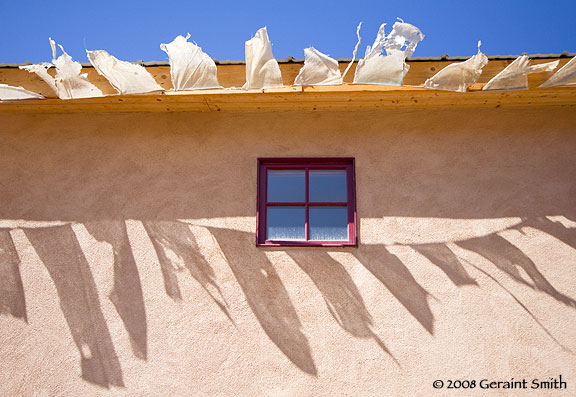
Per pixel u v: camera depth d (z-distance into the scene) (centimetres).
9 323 427
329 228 457
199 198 460
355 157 470
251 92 436
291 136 480
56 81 424
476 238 437
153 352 413
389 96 454
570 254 429
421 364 401
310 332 412
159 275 436
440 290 421
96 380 409
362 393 395
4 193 468
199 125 487
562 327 408
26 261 445
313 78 413
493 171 460
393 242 438
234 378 403
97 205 462
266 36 402
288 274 430
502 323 411
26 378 412
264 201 465
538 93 446
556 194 450
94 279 438
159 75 443
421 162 465
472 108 482
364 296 421
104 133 488
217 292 427
